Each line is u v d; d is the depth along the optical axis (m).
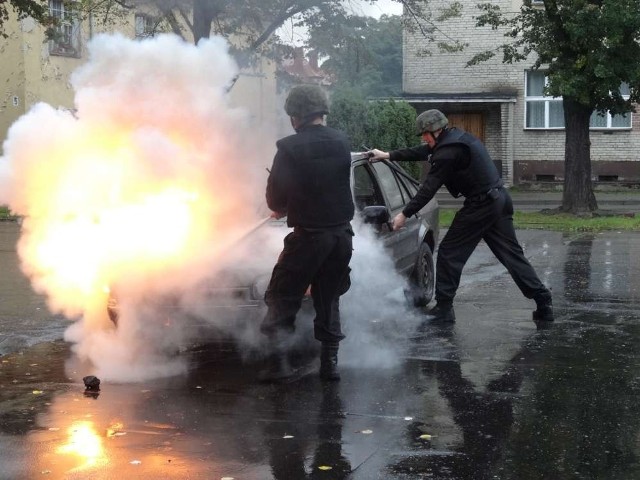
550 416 5.15
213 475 4.25
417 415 5.20
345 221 5.77
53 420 5.14
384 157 7.79
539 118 27.28
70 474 4.27
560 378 6.00
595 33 17.75
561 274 10.94
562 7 18.30
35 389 5.86
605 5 17.39
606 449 4.59
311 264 5.72
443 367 6.34
